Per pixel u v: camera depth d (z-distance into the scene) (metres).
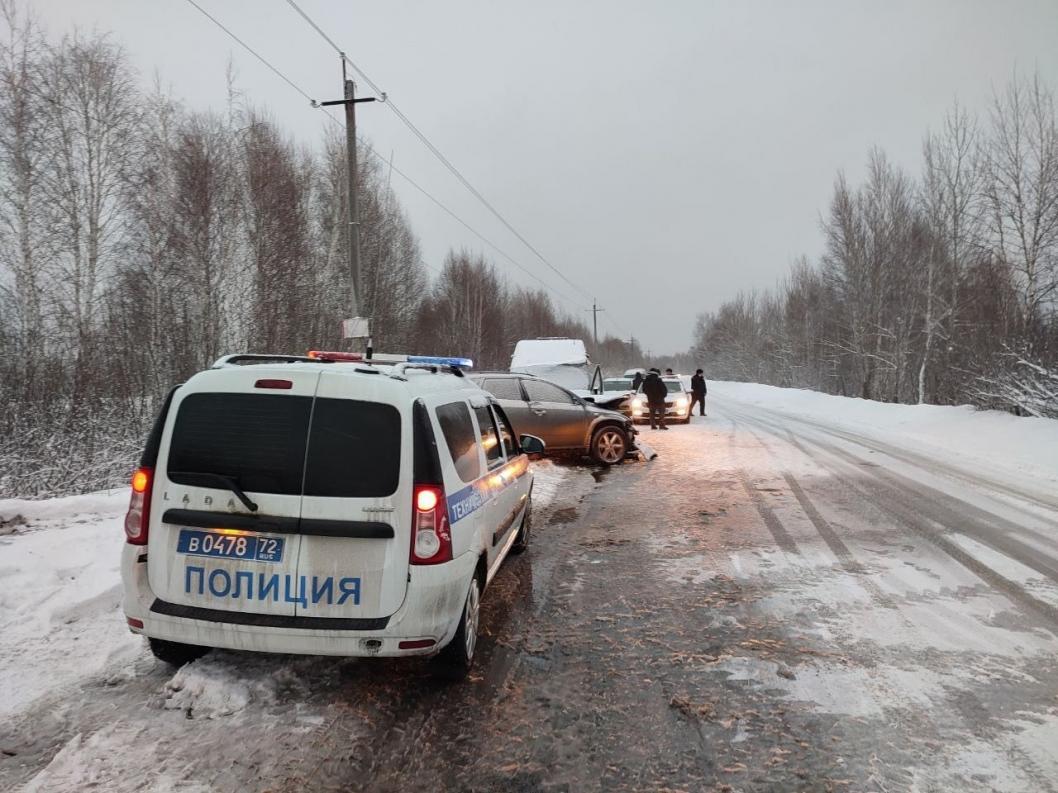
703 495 9.30
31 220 17.52
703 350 106.56
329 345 24.52
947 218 28.97
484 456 4.63
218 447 3.35
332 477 3.27
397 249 38.69
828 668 3.88
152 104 19.59
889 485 10.08
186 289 18.62
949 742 3.08
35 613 4.41
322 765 2.86
